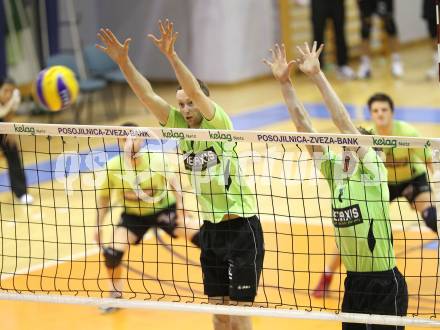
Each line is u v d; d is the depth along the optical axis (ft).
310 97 122.11
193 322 52.49
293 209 70.95
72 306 55.62
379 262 39.09
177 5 140.26
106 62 116.37
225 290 43.88
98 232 52.37
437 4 41.37
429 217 55.93
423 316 48.24
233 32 136.87
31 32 125.80
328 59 144.77
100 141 99.66
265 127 104.83
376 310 39.22
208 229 43.39
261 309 40.93
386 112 55.06
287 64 41.11
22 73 125.18
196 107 42.01
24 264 63.00
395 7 160.66
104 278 54.90
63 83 68.44
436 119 103.65
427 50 158.81
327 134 38.47
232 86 137.39
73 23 126.82
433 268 58.13
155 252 64.85
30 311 55.11
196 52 139.64
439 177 39.47
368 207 39.04
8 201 81.51
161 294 50.47
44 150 99.40
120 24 146.20
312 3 134.00
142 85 42.80
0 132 42.50
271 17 142.10
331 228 66.90
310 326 50.65
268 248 63.67
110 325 52.42
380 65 146.10
